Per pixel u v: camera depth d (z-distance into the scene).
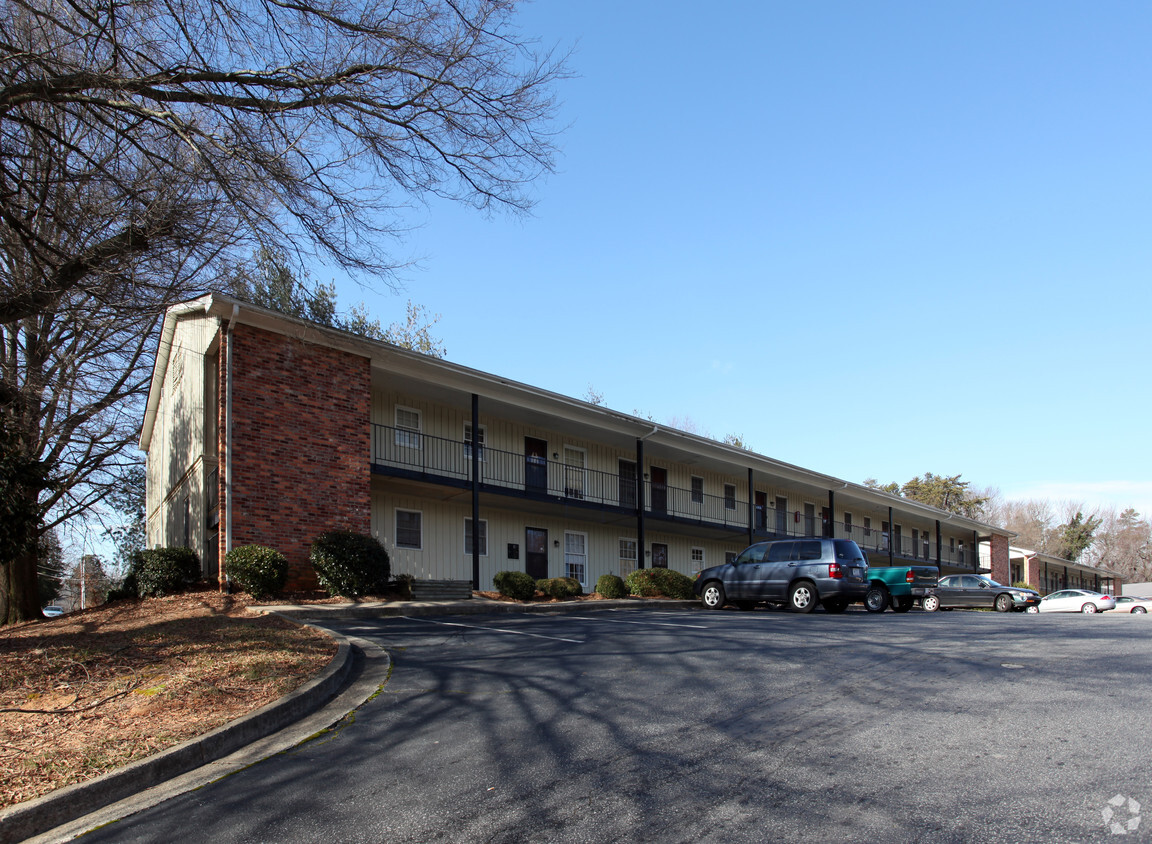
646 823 4.54
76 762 5.68
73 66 9.48
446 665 9.34
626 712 7.03
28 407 14.75
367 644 10.70
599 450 27.66
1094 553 92.88
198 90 9.75
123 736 6.23
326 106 9.82
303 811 4.95
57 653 9.15
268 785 5.47
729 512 33.28
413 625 13.25
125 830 4.87
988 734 6.16
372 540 17.20
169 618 12.85
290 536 16.69
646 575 23.72
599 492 27.19
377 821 4.73
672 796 4.95
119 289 10.84
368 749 6.16
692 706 7.24
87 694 7.47
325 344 17.30
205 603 14.56
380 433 20.80
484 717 6.93
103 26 9.35
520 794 5.07
